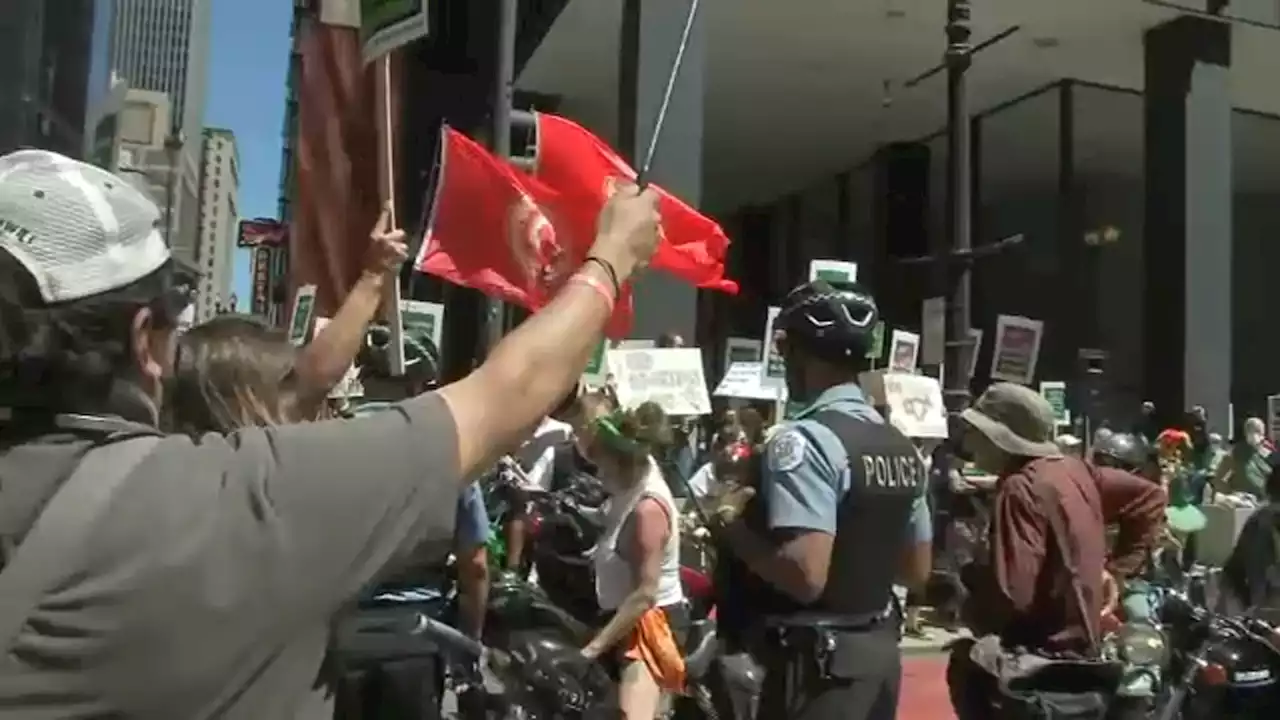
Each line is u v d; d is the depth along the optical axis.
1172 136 20.38
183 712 1.34
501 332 8.83
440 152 5.83
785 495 3.39
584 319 1.69
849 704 3.43
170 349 1.62
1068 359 25.16
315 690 1.52
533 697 4.65
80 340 1.47
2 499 1.38
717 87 24.88
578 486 5.56
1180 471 14.39
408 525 1.46
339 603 1.42
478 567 4.64
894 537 3.56
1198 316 19.97
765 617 3.54
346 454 1.45
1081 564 3.88
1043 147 25.78
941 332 13.59
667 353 10.74
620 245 1.80
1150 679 4.22
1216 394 19.97
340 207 13.38
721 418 14.69
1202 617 4.95
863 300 3.68
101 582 1.33
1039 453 4.04
